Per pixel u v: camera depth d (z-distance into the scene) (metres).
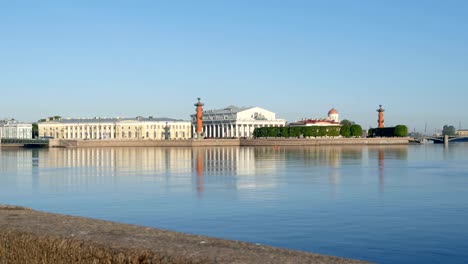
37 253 12.41
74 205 58.06
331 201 58.97
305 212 50.62
